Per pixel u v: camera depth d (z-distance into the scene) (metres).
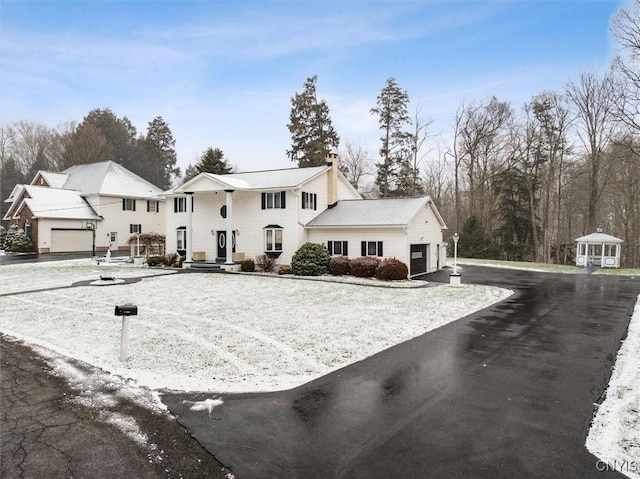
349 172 54.47
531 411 5.49
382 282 19.41
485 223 43.44
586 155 36.88
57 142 65.69
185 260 26.73
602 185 35.81
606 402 5.78
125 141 72.38
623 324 10.73
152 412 5.47
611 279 21.16
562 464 4.22
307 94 47.62
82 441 4.69
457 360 7.73
